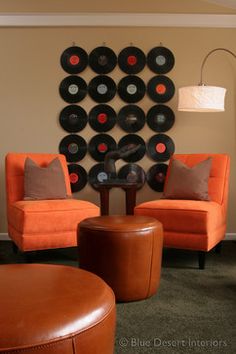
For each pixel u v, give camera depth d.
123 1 3.95
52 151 4.00
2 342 0.88
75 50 3.96
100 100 3.99
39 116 3.99
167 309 2.07
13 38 3.95
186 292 2.34
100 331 1.03
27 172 3.32
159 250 2.28
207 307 2.09
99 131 4.00
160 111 4.00
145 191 4.04
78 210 2.95
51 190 3.28
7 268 1.41
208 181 3.40
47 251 3.45
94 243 2.17
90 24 3.93
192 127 4.03
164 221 2.91
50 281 1.23
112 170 3.75
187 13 3.96
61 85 3.96
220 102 3.37
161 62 3.97
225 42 3.99
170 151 4.01
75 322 0.97
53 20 3.91
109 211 4.04
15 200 3.37
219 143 4.03
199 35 3.98
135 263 2.15
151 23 3.94
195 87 3.32
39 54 3.96
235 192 4.03
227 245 3.75
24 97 3.97
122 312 2.03
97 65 3.96
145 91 3.99
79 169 4.00
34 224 2.79
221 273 2.74
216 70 4.00
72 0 3.93
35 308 1.00
